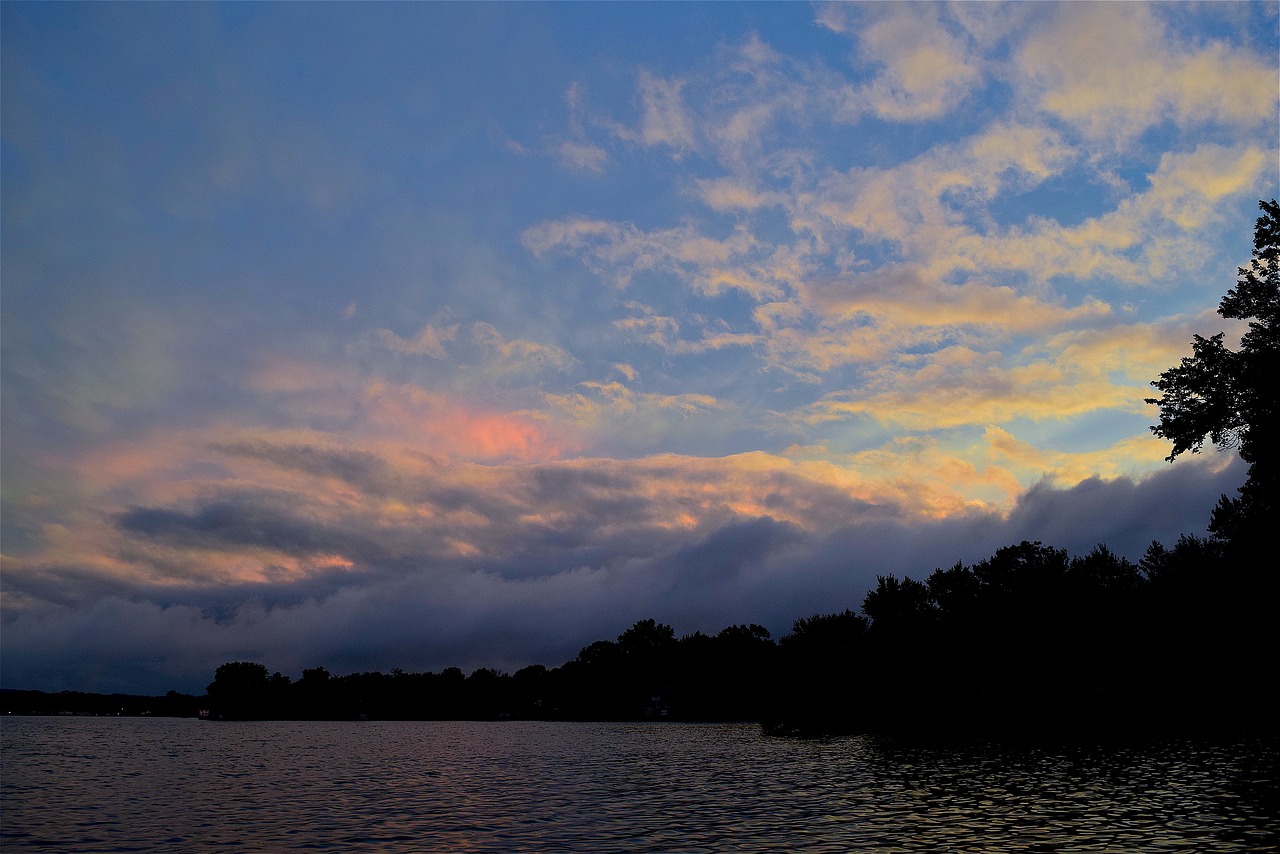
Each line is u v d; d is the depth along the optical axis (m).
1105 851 27.36
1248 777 47.06
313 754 101.25
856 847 29.22
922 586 150.88
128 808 46.34
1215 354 61.59
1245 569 81.94
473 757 91.06
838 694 152.25
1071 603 121.31
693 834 33.19
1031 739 89.12
